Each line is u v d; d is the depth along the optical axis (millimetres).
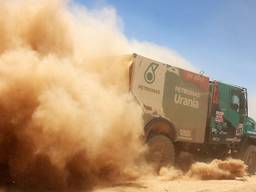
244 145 10016
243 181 7859
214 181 7504
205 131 8883
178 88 8094
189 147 8688
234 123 9617
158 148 7633
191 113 8406
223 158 9570
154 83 7625
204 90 8719
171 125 7918
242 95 9898
